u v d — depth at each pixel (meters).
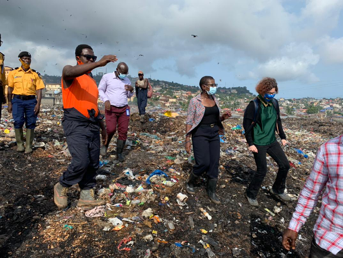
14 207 2.84
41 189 3.35
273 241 2.71
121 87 4.32
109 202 3.08
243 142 6.86
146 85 8.85
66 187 2.73
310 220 3.17
